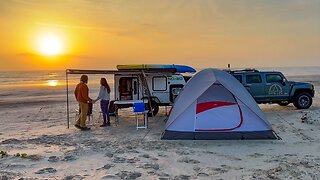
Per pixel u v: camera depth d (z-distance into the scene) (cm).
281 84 1520
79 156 780
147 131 1103
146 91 1395
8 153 811
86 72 1177
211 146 868
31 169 678
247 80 1495
